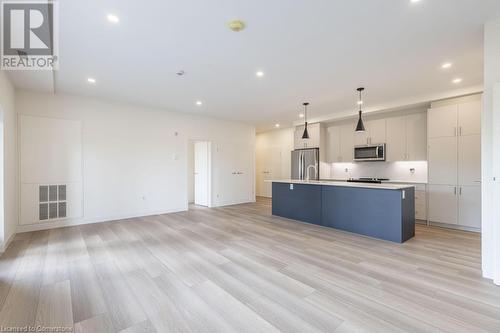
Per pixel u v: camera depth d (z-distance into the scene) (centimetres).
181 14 225
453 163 452
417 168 558
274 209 571
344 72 365
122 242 369
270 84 418
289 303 205
